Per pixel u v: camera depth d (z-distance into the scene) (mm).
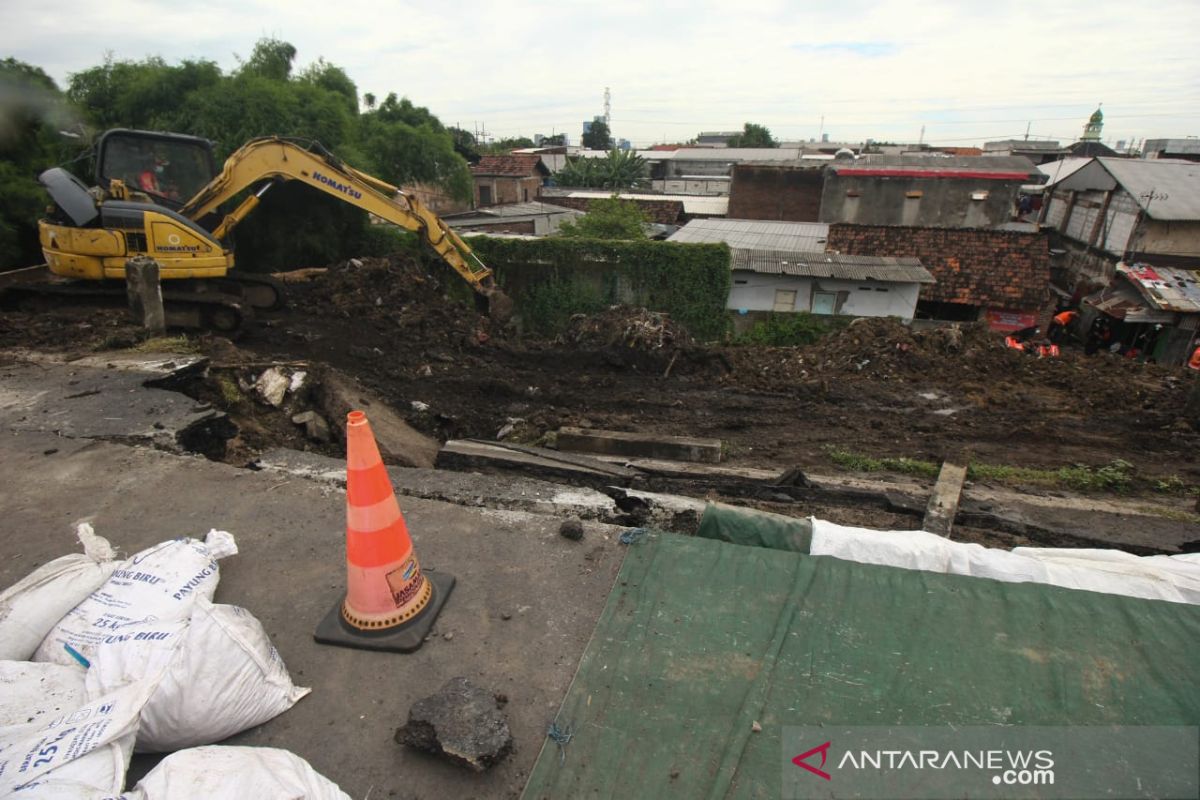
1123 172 19875
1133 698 2447
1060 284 23078
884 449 7355
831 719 2432
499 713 2471
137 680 2260
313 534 3793
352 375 9203
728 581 3170
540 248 16641
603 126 73875
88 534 3104
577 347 11734
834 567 3201
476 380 9594
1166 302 16391
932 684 2549
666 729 2447
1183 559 3400
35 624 2559
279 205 14531
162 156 9977
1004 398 9031
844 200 25344
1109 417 8289
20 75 12078
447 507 4066
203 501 4109
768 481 5938
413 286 12922
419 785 2350
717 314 16609
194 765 1988
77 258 8750
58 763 1902
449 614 3158
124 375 6230
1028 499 5629
